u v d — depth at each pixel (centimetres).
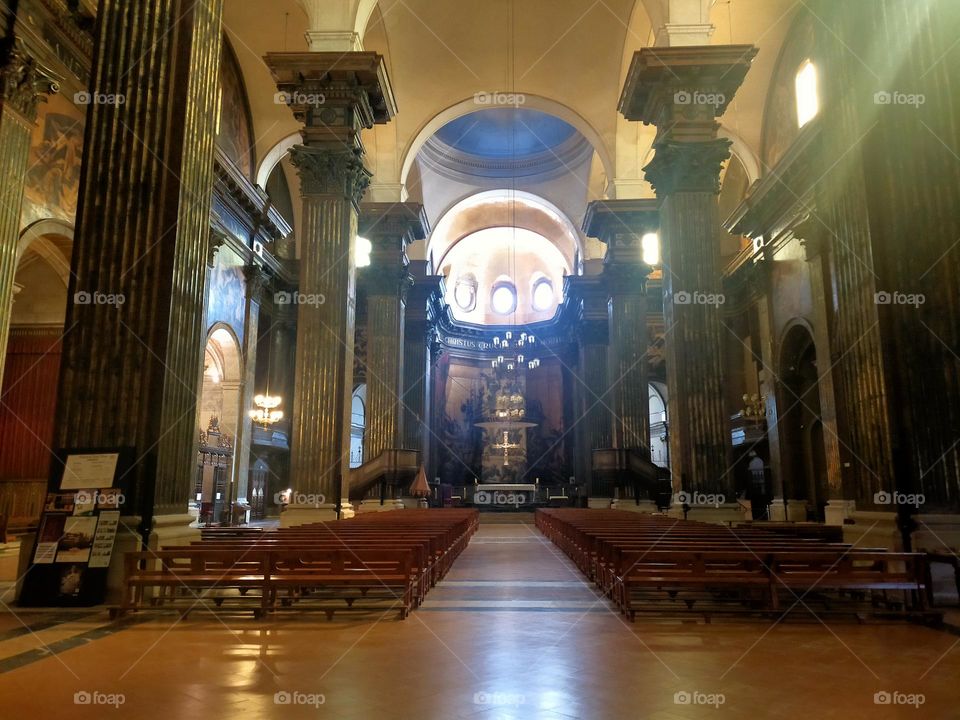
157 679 395
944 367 682
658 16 1259
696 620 570
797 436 1728
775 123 1741
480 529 2053
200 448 1697
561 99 1969
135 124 661
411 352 2608
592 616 587
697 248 1164
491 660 439
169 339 641
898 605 612
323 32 1293
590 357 2548
